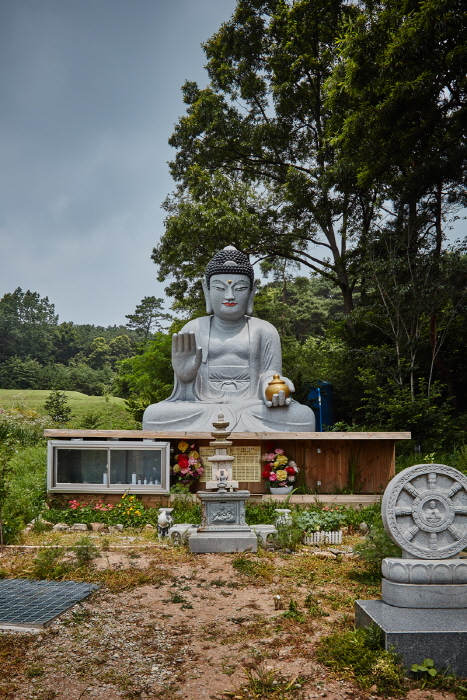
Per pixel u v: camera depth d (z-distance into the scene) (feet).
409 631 13.20
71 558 22.02
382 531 20.29
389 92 46.11
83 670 12.93
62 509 30.32
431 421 45.91
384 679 12.46
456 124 47.19
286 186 67.72
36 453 46.11
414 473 15.17
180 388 37.81
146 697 11.84
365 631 14.23
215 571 20.75
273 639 14.71
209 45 71.10
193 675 12.77
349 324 64.90
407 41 41.93
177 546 24.41
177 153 77.36
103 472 31.27
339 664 13.12
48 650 13.94
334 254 71.31
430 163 45.52
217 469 25.00
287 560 22.48
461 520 15.28
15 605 16.78
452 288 47.19
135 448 31.40
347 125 48.11
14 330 226.99
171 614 16.44
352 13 59.52
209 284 41.55
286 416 35.91
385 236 52.70
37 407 101.30
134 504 29.73
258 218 70.13
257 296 91.76
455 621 13.79
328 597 17.99
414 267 51.78
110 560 22.07
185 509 30.27
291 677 12.72
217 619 16.08
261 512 29.32
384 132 47.65
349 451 33.32
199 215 63.57
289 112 69.00
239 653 13.89
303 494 32.09
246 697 11.88
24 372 172.24
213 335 40.47
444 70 43.65
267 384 37.06
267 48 68.80
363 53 45.62
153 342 70.13
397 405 45.57
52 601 17.13
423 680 12.71
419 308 48.19
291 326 127.85
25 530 26.53
